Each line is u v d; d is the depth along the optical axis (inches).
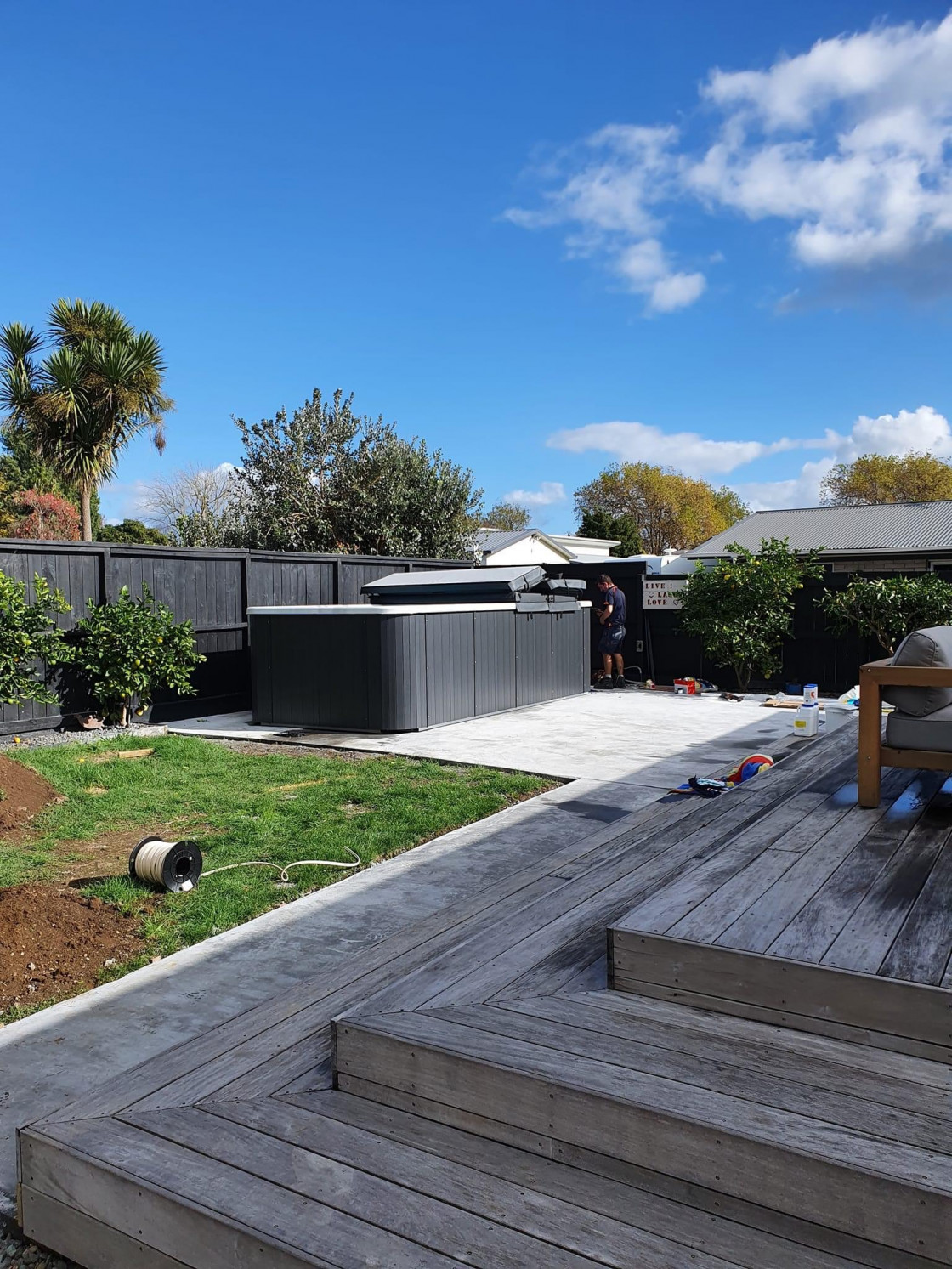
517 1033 87.5
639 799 234.4
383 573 497.4
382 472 704.4
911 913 99.0
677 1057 82.0
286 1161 78.4
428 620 347.3
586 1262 66.1
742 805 160.2
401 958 118.0
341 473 714.2
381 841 197.9
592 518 1887.3
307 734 341.7
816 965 85.6
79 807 227.5
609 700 438.6
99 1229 79.0
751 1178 69.4
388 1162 78.3
